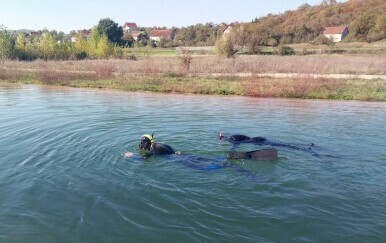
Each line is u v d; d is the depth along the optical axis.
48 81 26.81
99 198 6.54
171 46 87.12
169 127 12.05
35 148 9.52
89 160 8.62
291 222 5.64
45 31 60.53
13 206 6.21
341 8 101.69
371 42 71.44
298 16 104.62
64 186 7.06
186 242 5.12
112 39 86.75
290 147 9.76
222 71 32.25
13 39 53.31
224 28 93.38
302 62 36.69
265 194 6.71
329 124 12.81
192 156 8.95
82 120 13.06
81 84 25.55
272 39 76.81
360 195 6.67
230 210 6.06
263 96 21.30
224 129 11.89
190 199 6.49
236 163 8.52
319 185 7.15
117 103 17.58
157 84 25.09
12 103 17.27
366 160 8.66
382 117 14.26
